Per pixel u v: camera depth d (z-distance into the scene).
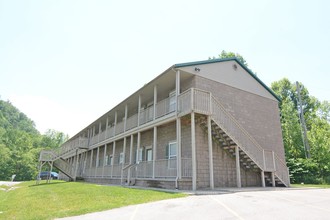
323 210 5.37
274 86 37.75
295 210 5.36
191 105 10.80
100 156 25.75
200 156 11.93
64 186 15.33
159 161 12.40
